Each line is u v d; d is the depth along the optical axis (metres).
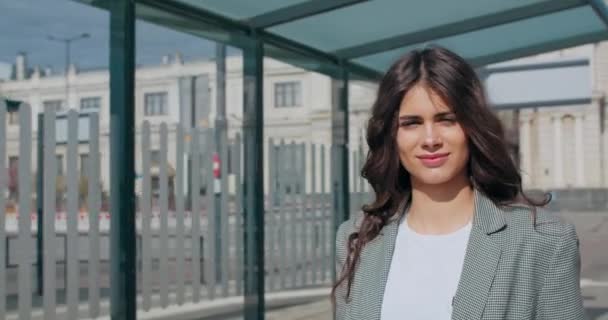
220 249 5.35
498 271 1.47
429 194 1.61
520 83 10.48
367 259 1.64
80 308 4.22
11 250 3.95
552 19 5.98
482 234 1.52
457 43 6.55
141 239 4.77
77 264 4.21
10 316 3.93
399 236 1.65
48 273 4.05
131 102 4.07
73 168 4.17
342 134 6.67
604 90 43.53
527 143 44.59
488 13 5.67
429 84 1.55
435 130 1.56
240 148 5.50
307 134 13.22
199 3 4.73
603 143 43.59
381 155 1.69
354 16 5.43
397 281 1.59
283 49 5.77
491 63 6.93
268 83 16.41
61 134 4.12
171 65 10.48
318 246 6.80
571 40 6.50
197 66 10.46
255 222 5.24
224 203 5.37
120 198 4.03
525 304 1.45
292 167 6.49
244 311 5.25
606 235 17.48
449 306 1.52
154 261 4.86
